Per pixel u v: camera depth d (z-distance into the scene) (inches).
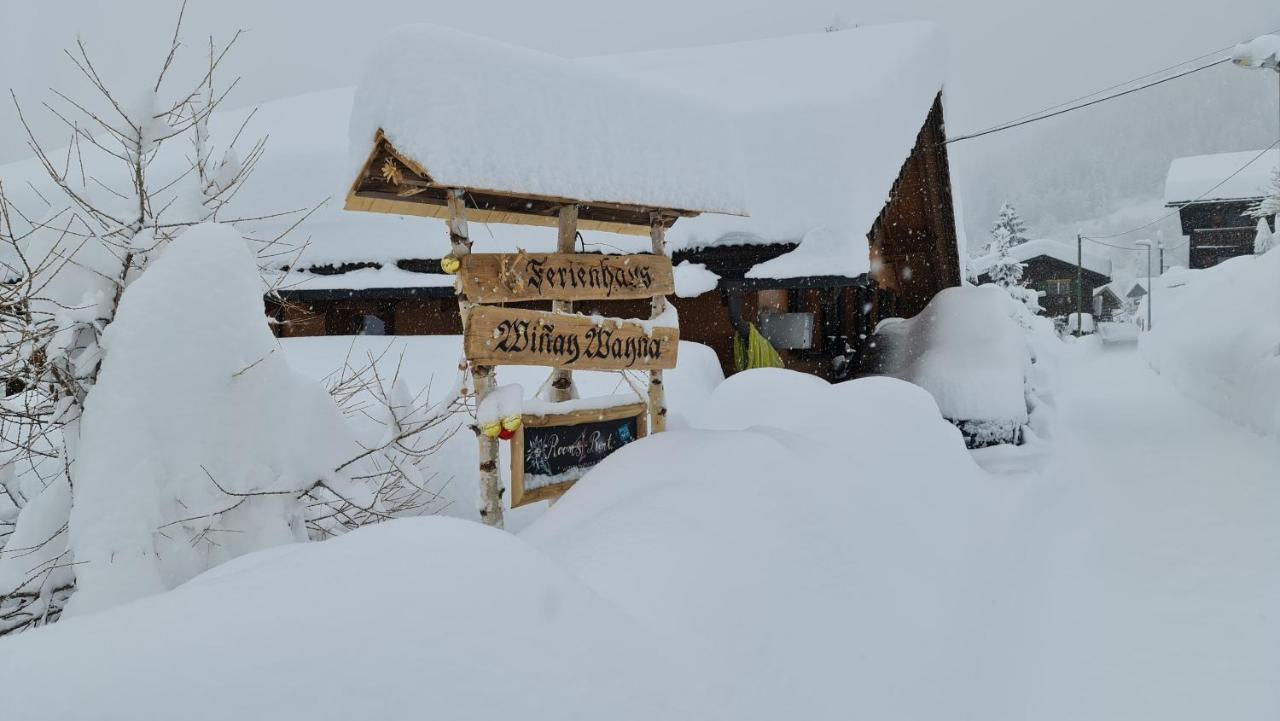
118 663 50.4
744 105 364.2
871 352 403.9
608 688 63.3
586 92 138.6
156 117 130.5
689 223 334.0
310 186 378.0
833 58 421.1
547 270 135.1
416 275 337.4
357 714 51.5
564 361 138.3
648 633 73.5
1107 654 149.1
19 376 121.4
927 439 200.1
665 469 122.8
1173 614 167.8
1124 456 355.3
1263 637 154.3
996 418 319.9
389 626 58.4
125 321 108.5
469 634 60.4
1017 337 362.9
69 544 104.5
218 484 110.7
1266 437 372.2
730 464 124.3
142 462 104.5
